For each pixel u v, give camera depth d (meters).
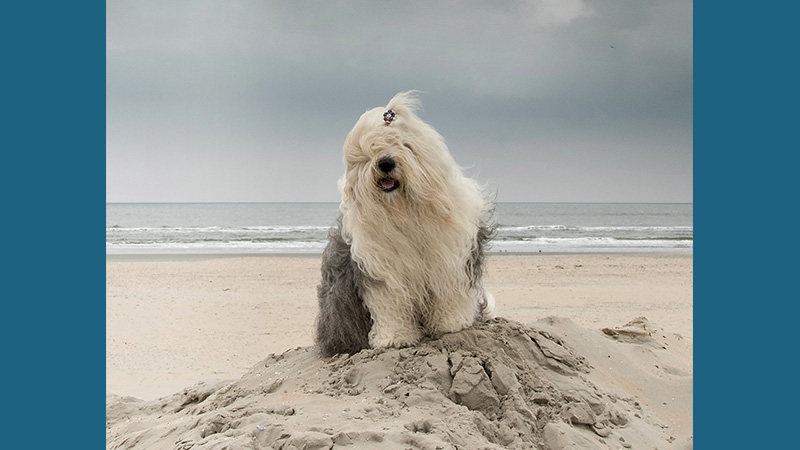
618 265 20.88
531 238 33.81
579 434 5.27
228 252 26.72
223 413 5.15
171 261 22.22
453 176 5.66
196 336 11.45
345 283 5.90
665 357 7.72
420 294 5.91
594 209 73.62
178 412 6.81
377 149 5.32
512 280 17.58
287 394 5.58
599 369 6.85
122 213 64.62
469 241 5.78
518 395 5.43
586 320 12.23
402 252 5.66
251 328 12.09
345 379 5.60
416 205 5.46
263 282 17.58
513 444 4.93
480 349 5.89
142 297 15.30
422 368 5.48
